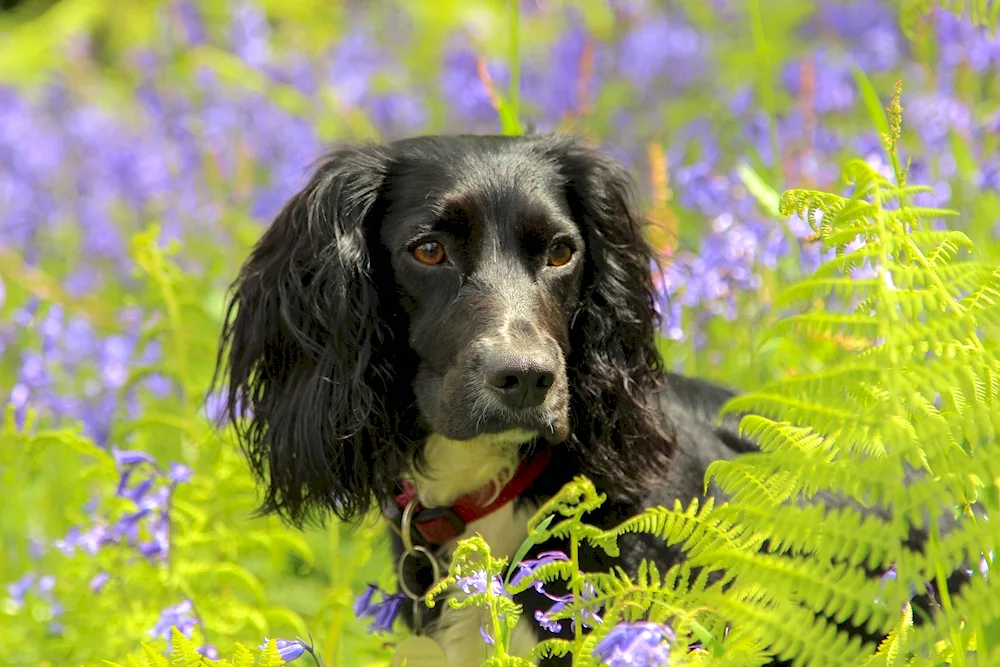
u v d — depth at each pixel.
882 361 2.35
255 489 4.43
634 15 10.45
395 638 4.21
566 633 3.64
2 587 5.09
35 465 4.78
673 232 5.16
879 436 2.36
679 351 5.71
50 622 4.59
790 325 2.48
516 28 5.07
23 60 13.37
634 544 3.78
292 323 4.15
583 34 9.76
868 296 2.49
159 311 5.61
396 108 9.78
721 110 8.88
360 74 10.22
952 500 2.29
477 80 8.33
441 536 4.04
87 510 4.66
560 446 4.02
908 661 2.62
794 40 10.49
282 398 4.21
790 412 2.43
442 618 3.97
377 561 5.22
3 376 6.35
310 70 10.30
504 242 3.93
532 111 9.19
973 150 6.10
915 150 6.15
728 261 5.05
